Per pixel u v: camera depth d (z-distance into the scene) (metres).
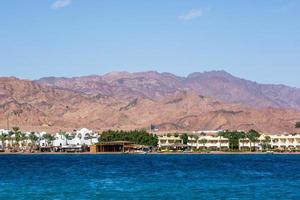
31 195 130.38
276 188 147.25
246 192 137.00
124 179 179.25
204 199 123.50
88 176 194.88
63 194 132.50
